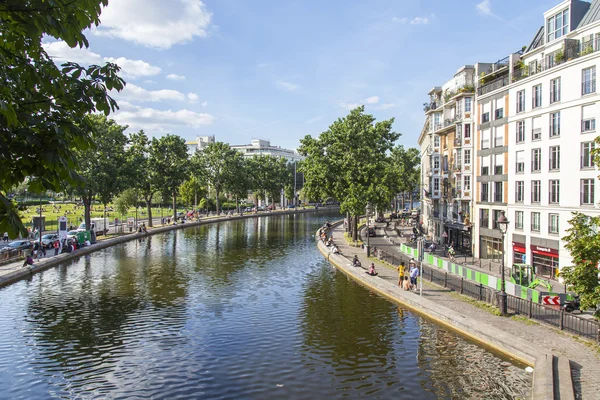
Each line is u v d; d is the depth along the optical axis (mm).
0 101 5309
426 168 82125
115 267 39219
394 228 79500
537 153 36281
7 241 46938
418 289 29266
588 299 16969
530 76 36781
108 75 8109
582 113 31453
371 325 22703
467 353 18719
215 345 19719
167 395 14969
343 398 14727
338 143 56812
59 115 7238
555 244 33500
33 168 6562
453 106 54781
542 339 18828
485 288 25703
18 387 15523
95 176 54562
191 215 98625
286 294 29469
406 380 16078
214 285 32031
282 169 154750
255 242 59906
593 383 14406
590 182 30797
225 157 109875
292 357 18344
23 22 5988
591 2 34969
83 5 6848
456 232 51719
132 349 19172
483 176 44562
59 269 38000
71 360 17938
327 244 52656
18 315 24062
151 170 75688
